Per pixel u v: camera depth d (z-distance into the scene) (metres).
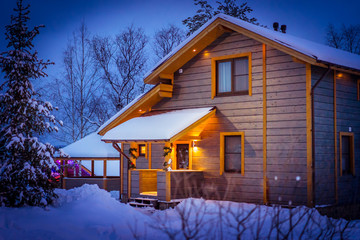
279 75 15.55
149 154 19.38
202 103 17.69
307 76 14.86
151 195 17.30
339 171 15.87
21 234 9.93
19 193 12.28
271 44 15.24
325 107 15.49
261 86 15.99
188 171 16.91
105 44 36.97
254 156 15.99
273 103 15.64
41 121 13.61
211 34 16.98
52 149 13.55
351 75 17.14
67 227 10.89
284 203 15.08
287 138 15.21
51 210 12.34
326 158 15.27
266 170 15.63
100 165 33.62
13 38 13.66
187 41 17.28
